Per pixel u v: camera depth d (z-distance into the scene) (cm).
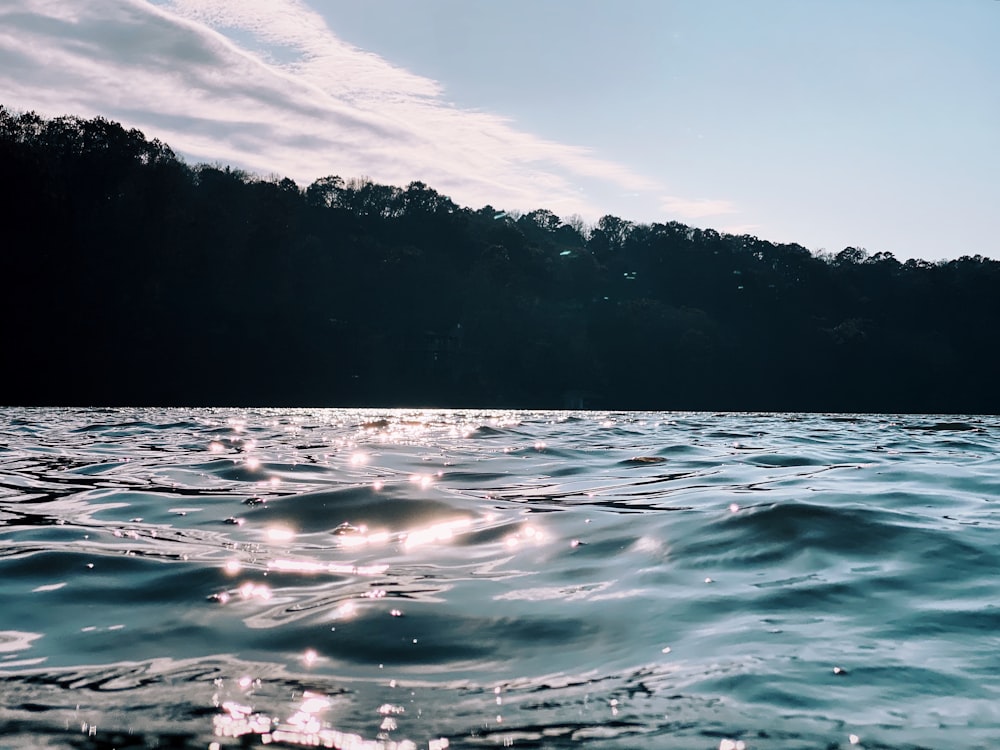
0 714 226
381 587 360
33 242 6162
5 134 6675
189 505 593
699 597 338
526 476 822
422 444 1291
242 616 318
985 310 11775
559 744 209
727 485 691
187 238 7275
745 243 14312
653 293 12662
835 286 12319
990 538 428
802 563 386
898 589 345
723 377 10500
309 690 245
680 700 236
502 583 368
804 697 237
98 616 320
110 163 7112
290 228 8369
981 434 1852
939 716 224
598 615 318
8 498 636
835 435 1722
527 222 16325
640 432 1777
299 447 1197
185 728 218
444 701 237
